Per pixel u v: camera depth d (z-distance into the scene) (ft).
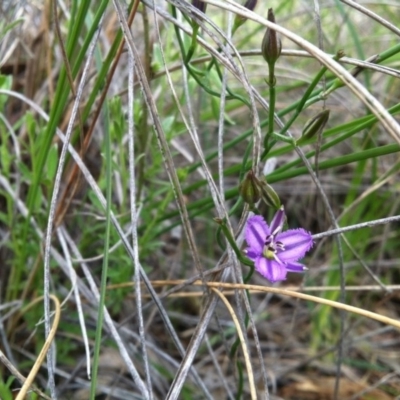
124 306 1.12
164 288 1.16
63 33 1.16
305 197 1.47
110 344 1.00
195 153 1.19
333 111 1.42
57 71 1.15
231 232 0.71
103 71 0.84
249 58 1.53
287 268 0.70
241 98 0.82
